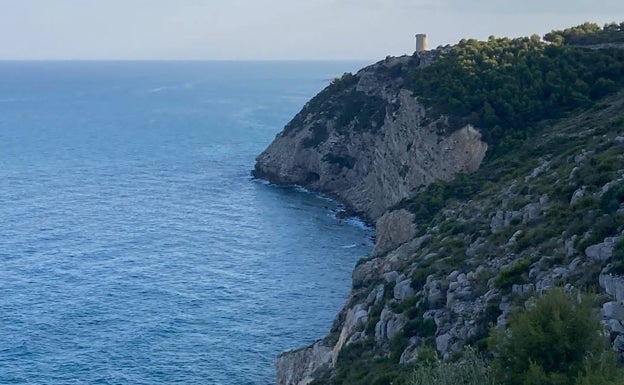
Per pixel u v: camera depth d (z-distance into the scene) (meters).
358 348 38.78
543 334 20.56
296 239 92.25
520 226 38.66
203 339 60.34
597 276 27.09
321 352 47.84
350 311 46.41
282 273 77.94
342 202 115.88
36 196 114.12
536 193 42.94
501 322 28.88
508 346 21.36
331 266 80.56
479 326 30.75
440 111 85.94
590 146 47.97
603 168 38.22
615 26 105.25
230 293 71.31
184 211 106.50
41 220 98.44
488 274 34.66
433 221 58.66
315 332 62.16
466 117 83.38
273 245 89.19
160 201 112.88
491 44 102.25
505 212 42.25
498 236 39.28
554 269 29.97
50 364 55.34
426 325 33.88
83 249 85.19
